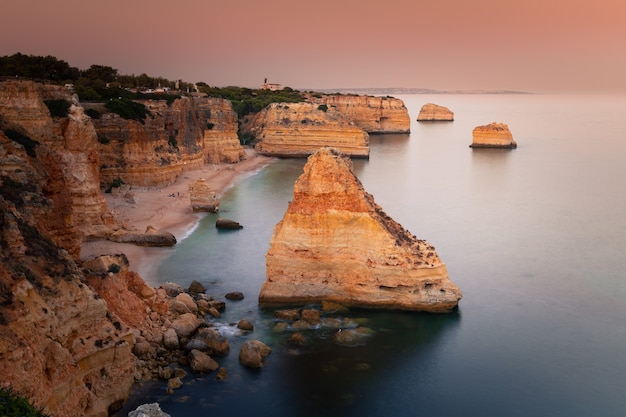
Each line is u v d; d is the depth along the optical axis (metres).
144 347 40.47
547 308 53.62
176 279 58.66
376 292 50.66
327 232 51.06
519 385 40.69
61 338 30.92
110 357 34.00
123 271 44.31
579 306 54.28
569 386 40.75
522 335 47.94
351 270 51.03
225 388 38.72
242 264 63.88
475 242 75.81
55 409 28.80
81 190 68.19
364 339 46.06
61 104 68.00
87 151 69.38
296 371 41.22
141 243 69.31
